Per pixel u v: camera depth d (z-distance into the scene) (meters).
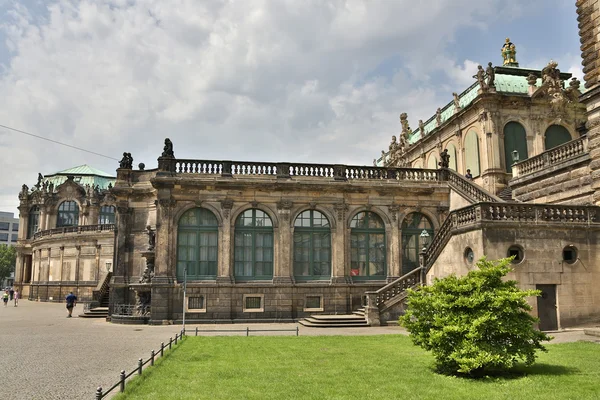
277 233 36.25
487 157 42.34
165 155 35.97
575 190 29.70
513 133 43.22
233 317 34.72
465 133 46.62
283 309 35.22
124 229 39.88
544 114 43.81
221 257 35.34
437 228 38.16
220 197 35.97
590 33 27.73
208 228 35.84
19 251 85.69
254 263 36.09
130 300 38.88
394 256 37.28
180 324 33.69
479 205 26.77
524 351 14.59
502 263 15.91
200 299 34.69
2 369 17.09
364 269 37.28
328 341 23.45
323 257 36.94
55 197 82.31
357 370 16.05
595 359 17.00
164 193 35.38
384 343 22.53
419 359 17.97
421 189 38.09
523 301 15.30
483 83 43.44
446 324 15.14
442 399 12.34
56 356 19.73
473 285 15.49
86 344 23.17
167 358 18.55
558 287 26.48
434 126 55.34
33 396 13.31
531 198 33.69
